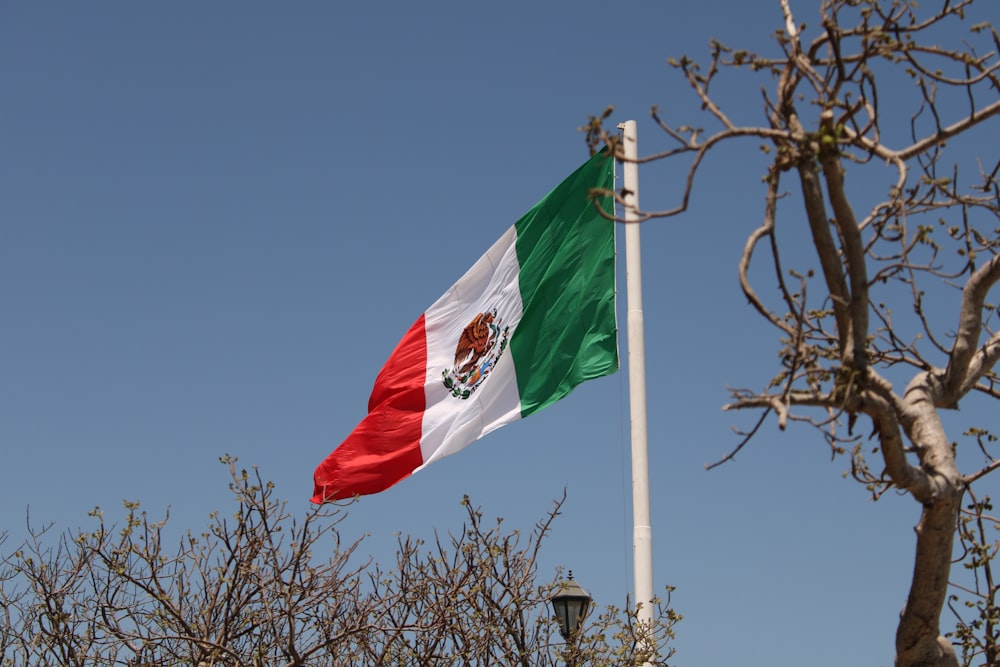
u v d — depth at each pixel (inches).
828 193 280.1
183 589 611.8
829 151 273.9
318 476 695.1
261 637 571.5
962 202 334.0
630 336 598.5
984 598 398.0
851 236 281.7
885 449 285.7
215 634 595.8
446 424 674.8
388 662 636.1
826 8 298.7
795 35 296.2
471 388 667.4
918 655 315.0
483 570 625.0
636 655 564.4
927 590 304.2
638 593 565.0
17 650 647.8
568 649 606.9
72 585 631.2
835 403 279.0
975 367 325.4
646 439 583.2
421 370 685.9
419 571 659.4
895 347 345.4
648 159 275.9
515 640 636.7
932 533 295.6
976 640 399.2
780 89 296.2
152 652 597.0
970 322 317.1
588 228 633.6
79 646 611.2
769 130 278.7
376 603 623.2
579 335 625.0
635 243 609.6
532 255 658.8
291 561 568.4
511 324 658.8
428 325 693.3
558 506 676.1
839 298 279.0
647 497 576.1
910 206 331.6
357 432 692.7
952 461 297.3
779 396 268.4
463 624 636.7
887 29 305.1
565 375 624.7
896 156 293.3
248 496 578.6
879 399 282.7
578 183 642.2
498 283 670.5
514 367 645.9
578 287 630.5
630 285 603.8
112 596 612.7
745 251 277.6
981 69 306.5
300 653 600.1
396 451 682.8
